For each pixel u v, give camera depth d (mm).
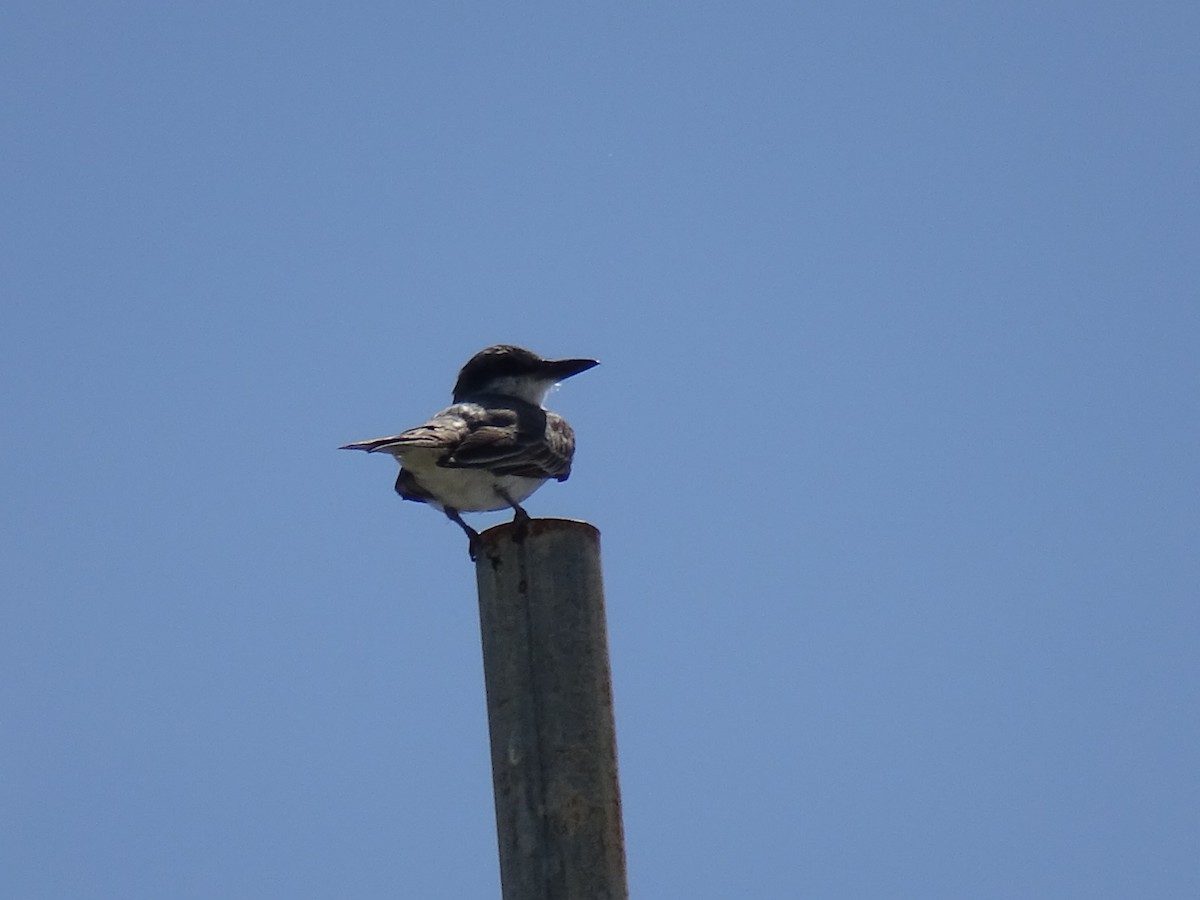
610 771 10656
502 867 10656
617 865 10484
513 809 10625
